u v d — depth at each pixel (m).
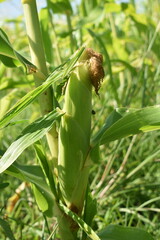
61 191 0.90
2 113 1.35
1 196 1.39
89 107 0.86
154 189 1.35
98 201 1.28
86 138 0.87
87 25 1.68
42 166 0.91
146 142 1.53
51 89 0.91
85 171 0.88
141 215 1.29
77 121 0.85
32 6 0.91
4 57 0.97
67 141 0.86
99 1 1.85
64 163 0.87
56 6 1.56
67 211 0.88
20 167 0.96
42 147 0.90
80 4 1.88
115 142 1.45
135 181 1.41
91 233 0.83
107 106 1.52
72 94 0.85
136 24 1.88
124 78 1.83
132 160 1.51
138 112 0.86
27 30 0.92
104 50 1.39
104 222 1.18
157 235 1.15
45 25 1.45
